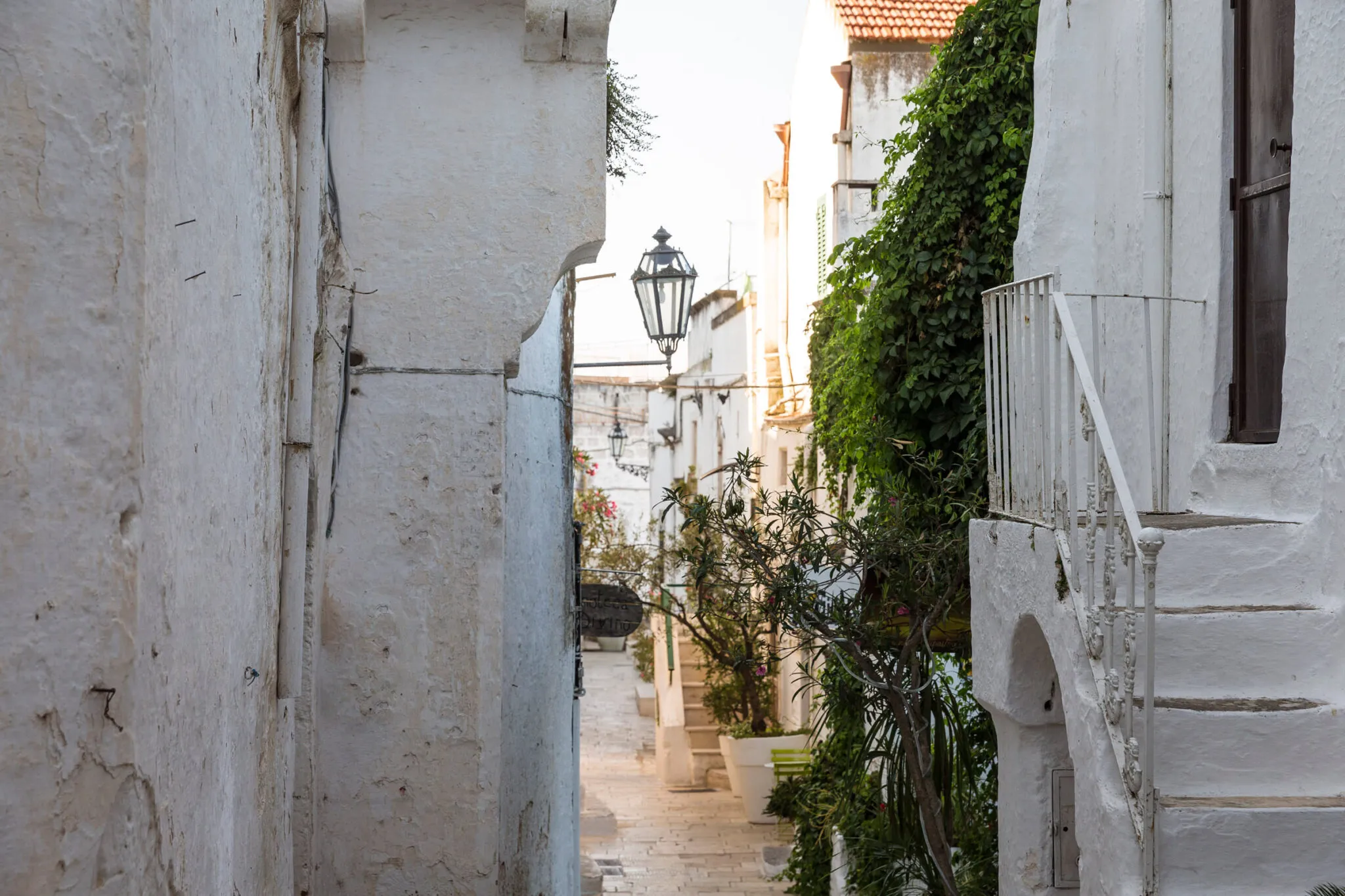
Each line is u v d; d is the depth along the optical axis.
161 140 2.25
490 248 4.93
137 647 2.14
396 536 4.86
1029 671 5.10
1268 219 5.38
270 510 3.76
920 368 8.07
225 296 2.89
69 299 2.03
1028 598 4.85
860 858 8.16
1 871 1.93
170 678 2.38
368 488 4.86
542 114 4.97
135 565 2.12
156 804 2.30
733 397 21.78
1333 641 4.39
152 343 2.21
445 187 4.94
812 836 10.78
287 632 4.12
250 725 3.44
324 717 4.80
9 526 1.95
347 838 4.78
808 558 6.86
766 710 17.06
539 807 7.29
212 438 2.76
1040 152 6.93
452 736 4.82
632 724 23.06
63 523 2.01
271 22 3.64
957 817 7.33
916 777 6.47
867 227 14.95
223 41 2.84
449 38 4.96
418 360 4.90
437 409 4.89
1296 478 4.88
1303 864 3.79
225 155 2.88
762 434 19.20
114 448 2.09
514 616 6.66
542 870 7.39
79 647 2.03
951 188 8.07
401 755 4.81
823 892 10.64
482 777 4.82
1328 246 4.68
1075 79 6.82
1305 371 4.83
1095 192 6.77
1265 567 4.70
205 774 2.73
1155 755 4.03
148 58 2.14
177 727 2.45
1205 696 4.30
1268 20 5.38
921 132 8.25
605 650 32.69
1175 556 4.70
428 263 4.92
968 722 7.70
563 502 8.26
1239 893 3.78
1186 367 5.84
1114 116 6.56
